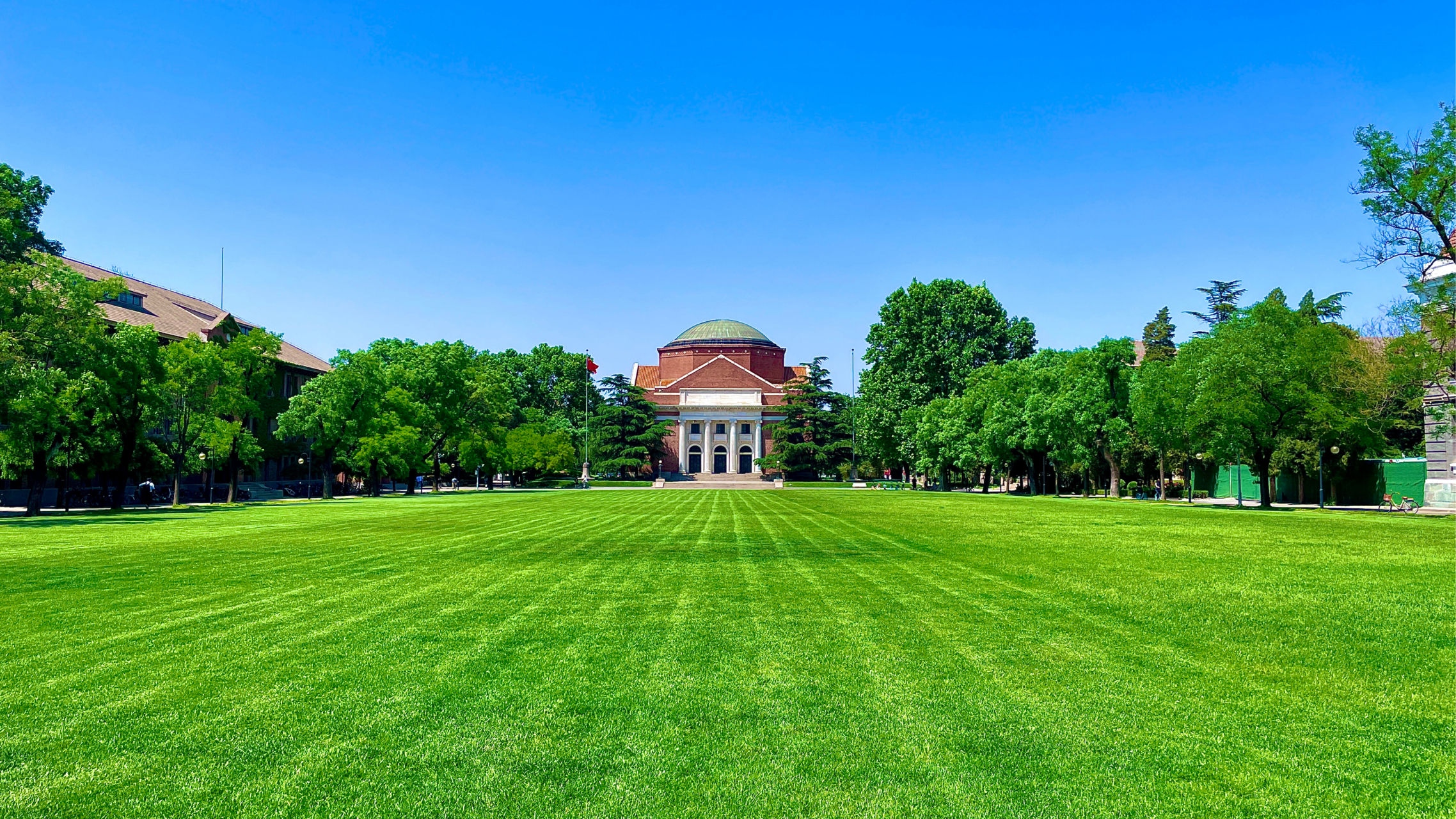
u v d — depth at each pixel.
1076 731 6.16
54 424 32.94
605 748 5.84
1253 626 9.75
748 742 5.96
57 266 33.62
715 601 11.48
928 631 9.45
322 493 64.31
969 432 66.69
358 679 7.47
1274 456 45.84
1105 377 53.72
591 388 117.19
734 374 127.19
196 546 19.48
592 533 23.69
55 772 5.43
